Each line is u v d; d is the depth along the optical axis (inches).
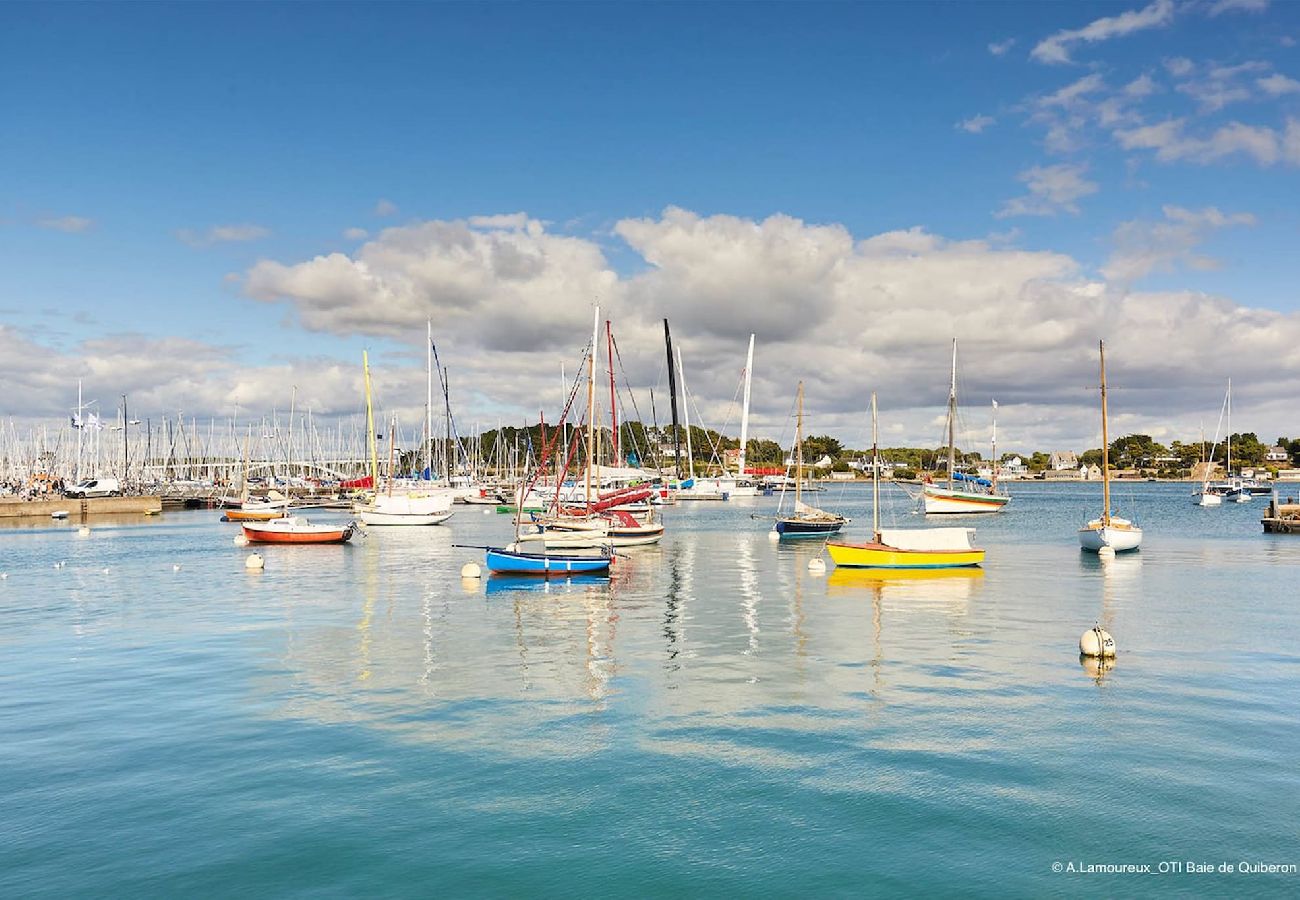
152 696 1040.8
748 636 1390.3
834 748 841.5
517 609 1681.8
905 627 1460.4
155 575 2301.9
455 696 1034.1
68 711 978.7
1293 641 1323.8
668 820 691.4
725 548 2982.3
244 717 952.3
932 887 593.6
